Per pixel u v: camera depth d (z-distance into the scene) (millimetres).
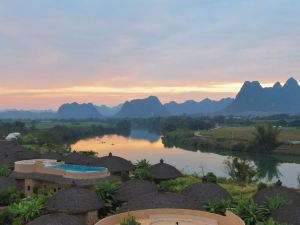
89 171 55531
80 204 43219
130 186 49062
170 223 33531
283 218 37906
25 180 58625
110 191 47469
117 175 64938
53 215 36906
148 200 40250
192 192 48688
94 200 44812
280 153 140500
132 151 150000
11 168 73125
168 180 63656
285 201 42438
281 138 163000
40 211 43281
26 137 143625
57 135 188125
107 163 65875
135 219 34656
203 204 44875
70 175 54188
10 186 54469
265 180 88562
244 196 58406
